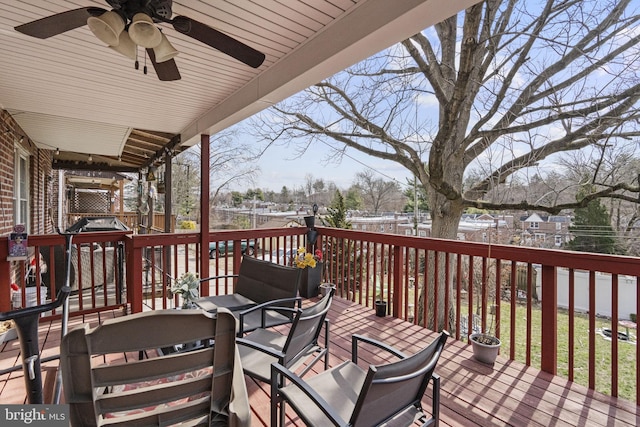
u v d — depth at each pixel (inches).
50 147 291.9
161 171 419.5
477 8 201.3
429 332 133.4
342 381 70.4
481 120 264.2
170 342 49.8
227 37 75.2
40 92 145.1
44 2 82.4
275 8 84.7
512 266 111.9
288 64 109.0
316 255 185.0
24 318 58.1
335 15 87.5
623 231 236.7
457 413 83.4
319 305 80.3
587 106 223.5
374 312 156.9
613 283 91.7
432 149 244.4
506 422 80.0
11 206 187.9
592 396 90.8
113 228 223.6
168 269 230.2
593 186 231.6
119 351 47.3
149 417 51.6
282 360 69.6
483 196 277.6
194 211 663.8
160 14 68.9
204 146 184.7
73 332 44.4
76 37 98.4
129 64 117.3
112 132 236.8
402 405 58.7
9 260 124.9
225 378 55.8
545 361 104.1
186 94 146.9
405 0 72.0
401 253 149.5
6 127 174.7
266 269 125.3
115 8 67.1
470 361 110.4
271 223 462.9
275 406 65.0
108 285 213.9
